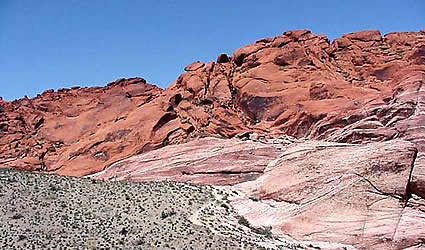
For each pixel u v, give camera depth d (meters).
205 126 64.75
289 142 56.31
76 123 80.81
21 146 78.19
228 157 53.78
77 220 38.50
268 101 65.62
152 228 37.56
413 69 58.88
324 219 38.19
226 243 35.00
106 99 83.25
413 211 37.44
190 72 77.81
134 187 47.94
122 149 67.31
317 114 57.97
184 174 53.62
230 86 72.00
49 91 93.38
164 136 65.38
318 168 42.34
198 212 41.69
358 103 56.56
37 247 32.56
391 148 40.31
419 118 50.28
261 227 39.44
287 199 41.72
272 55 73.31
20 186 45.31
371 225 36.84
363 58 72.69
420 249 34.88
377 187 38.75
